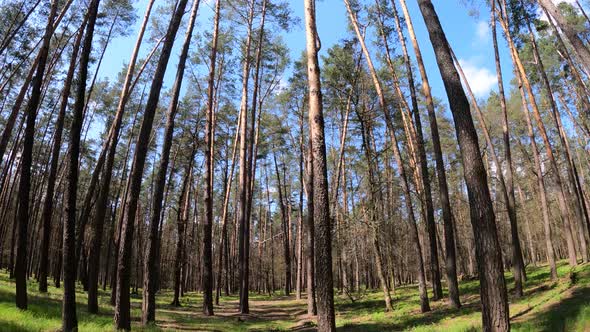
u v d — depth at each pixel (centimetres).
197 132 2800
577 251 3478
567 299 1221
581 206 2394
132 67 1670
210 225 1939
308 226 1978
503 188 1622
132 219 1091
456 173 3288
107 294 2848
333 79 2158
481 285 686
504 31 1847
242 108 2220
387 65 2239
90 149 3353
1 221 3019
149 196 4388
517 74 1930
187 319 1603
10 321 902
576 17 2070
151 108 1139
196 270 5656
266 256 5653
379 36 2102
